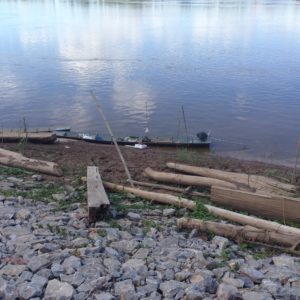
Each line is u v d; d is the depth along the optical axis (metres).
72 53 42.91
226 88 29.06
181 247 6.52
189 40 50.81
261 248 6.78
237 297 4.79
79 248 5.97
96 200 7.48
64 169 10.32
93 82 31.12
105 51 43.84
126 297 4.75
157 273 5.42
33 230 6.62
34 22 74.44
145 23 70.94
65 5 115.25
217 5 102.94
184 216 7.80
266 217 7.86
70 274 5.18
